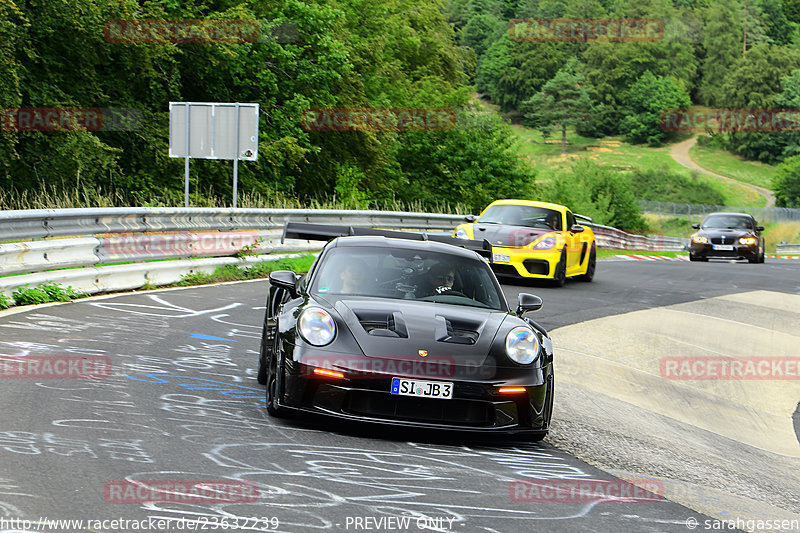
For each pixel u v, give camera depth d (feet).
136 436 58.03
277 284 75.46
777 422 103.04
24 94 256.93
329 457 57.36
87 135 251.80
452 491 52.39
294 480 51.13
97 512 42.88
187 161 205.57
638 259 327.47
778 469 78.74
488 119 447.42
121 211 136.77
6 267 110.83
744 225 333.62
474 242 87.92
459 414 64.34
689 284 223.92
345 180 357.20
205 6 318.45
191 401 70.54
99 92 271.90
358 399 63.77
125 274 135.95
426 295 75.31
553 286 197.47
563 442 71.67
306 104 334.03
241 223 181.27
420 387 63.31
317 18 345.92
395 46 526.57
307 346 65.46
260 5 344.69
